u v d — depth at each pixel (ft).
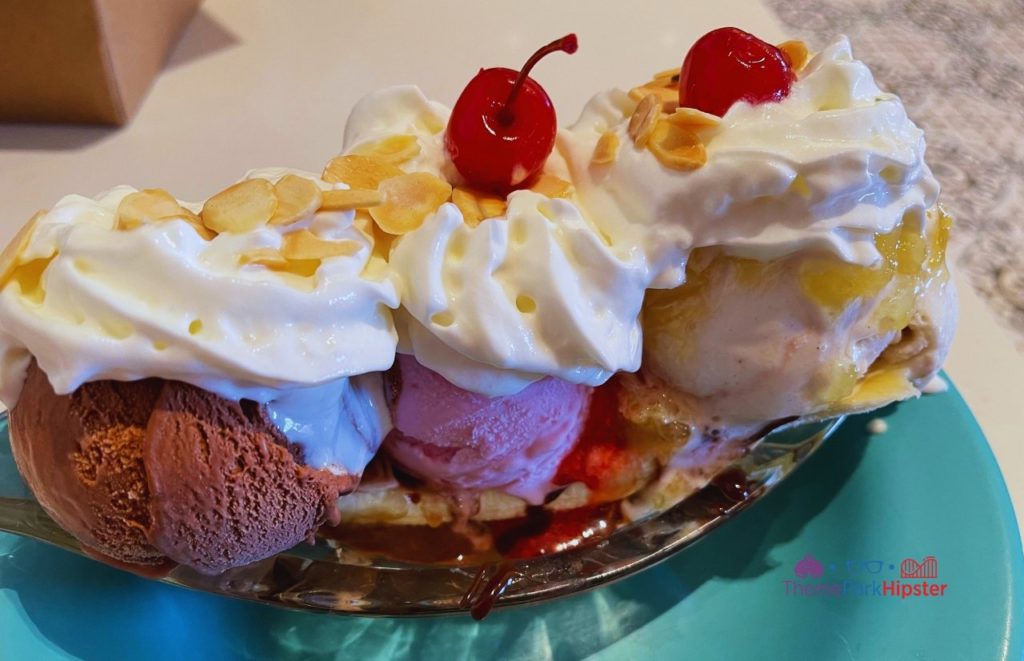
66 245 0.68
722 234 0.78
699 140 0.77
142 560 0.78
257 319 0.69
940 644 0.85
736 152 0.75
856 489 0.95
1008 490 0.97
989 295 1.23
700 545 0.95
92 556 0.80
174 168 1.36
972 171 1.41
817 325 0.82
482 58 1.60
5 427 0.87
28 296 0.70
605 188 0.79
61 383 0.68
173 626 0.85
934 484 0.93
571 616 0.92
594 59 1.61
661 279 0.78
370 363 0.72
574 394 0.87
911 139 0.79
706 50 0.79
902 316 0.85
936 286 0.90
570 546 0.89
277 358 0.69
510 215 0.76
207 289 0.67
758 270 0.81
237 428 0.72
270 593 0.82
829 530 0.94
